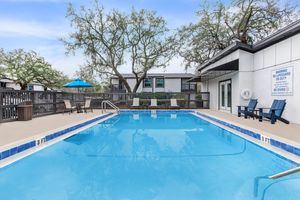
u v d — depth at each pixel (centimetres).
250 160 573
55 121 1068
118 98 2103
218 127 1087
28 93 1206
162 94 2112
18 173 483
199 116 1527
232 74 1488
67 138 798
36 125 924
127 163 550
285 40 1011
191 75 3303
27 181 441
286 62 1005
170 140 823
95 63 2378
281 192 391
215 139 834
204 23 2450
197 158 590
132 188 409
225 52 1460
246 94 1298
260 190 398
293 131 761
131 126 1152
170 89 3297
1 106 984
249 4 2234
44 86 2903
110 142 789
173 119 1438
